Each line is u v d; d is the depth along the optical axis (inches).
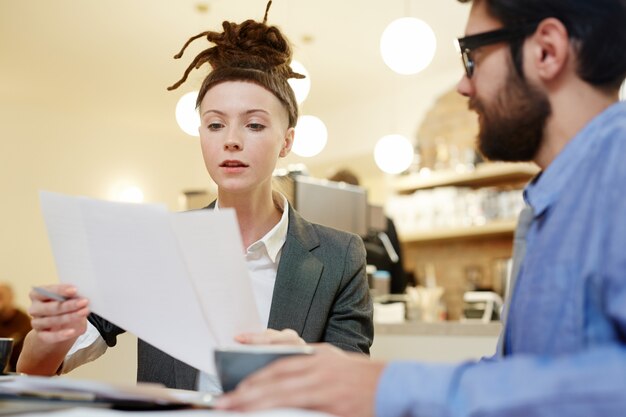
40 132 250.5
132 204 35.0
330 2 168.2
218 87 49.7
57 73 216.5
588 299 26.5
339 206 122.5
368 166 238.1
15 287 238.2
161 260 35.3
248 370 28.6
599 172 27.4
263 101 49.5
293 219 54.7
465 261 206.8
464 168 201.0
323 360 27.0
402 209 211.0
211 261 34.5
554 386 23.3
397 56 137.1
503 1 31.1
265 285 51.9
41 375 45.6
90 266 37.2
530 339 28.3
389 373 26.2
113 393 28.1
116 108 251.8
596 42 29.5
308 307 51.1
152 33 185.6
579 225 27.5
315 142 181.5
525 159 32.9
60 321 38.3
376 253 146.4
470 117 207.0
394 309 116.2
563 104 30.4
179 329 36.8
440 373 25.9
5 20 177.2
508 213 186.1
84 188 258.4
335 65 210.5
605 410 22.4
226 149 49.1
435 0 166.1
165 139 283.3
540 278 28.5
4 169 241.8
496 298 120.6
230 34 53.2
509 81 31.3
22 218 243.1
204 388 48.4
